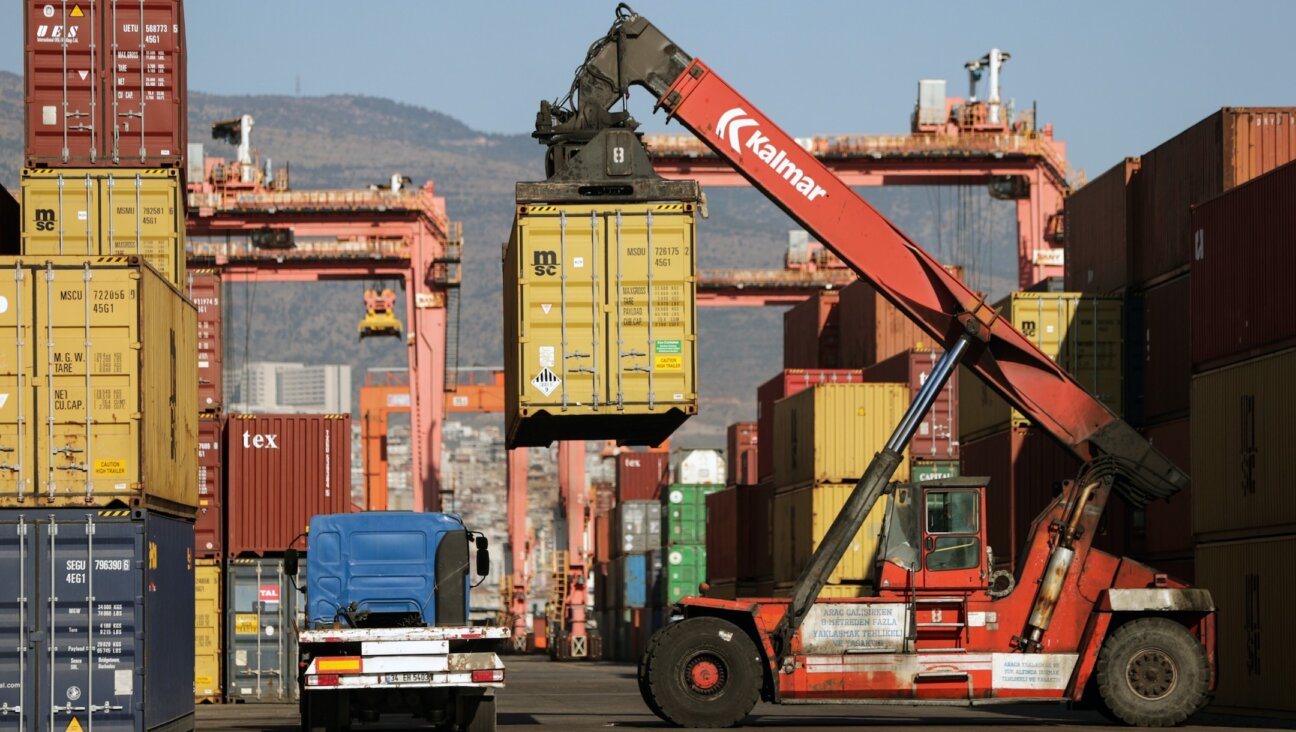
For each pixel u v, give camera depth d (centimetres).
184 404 3475
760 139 3978
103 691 2933
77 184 4181
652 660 3775
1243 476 4303
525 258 3719
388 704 3281
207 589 5684
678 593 10812
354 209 11369
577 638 14175
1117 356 5497
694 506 10894
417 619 3491
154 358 3153
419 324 11538
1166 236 5259
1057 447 5359
